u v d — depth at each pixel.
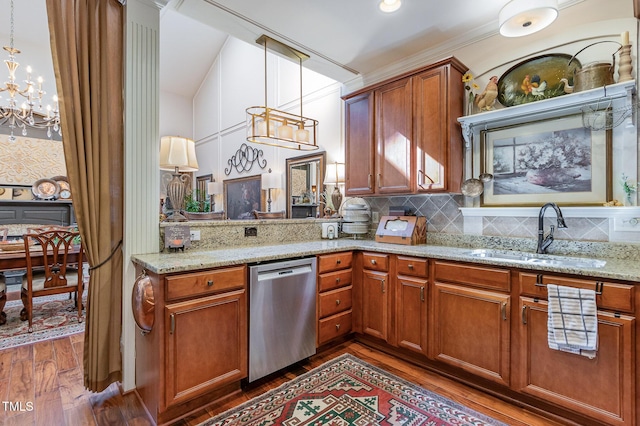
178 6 2.31
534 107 2.18
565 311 1.66
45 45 5.80
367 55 3.02
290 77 4.86
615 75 2.00
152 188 2.14
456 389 2.05
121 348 2.07
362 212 3.29
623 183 1.97
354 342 2.79
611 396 1.55
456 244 2.73
